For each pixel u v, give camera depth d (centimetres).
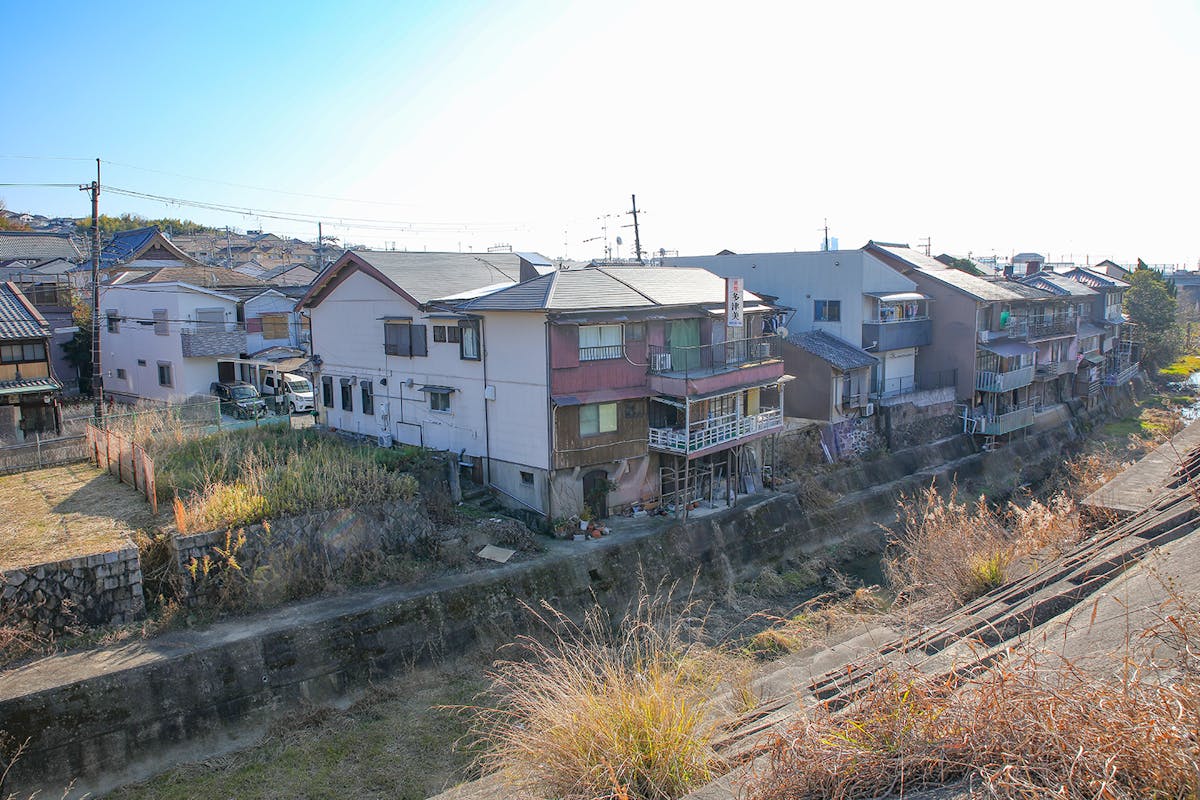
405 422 2319
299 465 1736
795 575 2012
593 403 1930
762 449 2414
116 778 1123
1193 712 320
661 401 2019
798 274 3027
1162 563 608
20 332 2300
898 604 1240
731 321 2162
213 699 1220
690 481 2180
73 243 4644
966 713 384
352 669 1359
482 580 1568
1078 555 818
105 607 1298
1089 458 2486
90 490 1725
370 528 1608
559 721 519
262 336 3400
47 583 1255
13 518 1531
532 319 1884
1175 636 407
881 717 403
